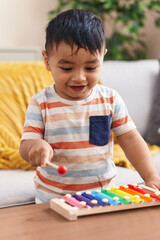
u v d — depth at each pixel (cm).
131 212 72
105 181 96
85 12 88
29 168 145
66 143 93
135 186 84
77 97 95
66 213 68
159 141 188
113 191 81
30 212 72
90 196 76
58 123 93
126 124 98
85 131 94
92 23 83
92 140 94
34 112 94
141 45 337
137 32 303
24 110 161
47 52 86
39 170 99
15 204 120
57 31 81
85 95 95
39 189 99
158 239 60
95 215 70
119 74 192
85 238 60
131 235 61
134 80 194
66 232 62
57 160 94
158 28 300
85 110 95
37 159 77
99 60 83
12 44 322
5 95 161
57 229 63
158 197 76
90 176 94
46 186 96
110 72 191
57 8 309
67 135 93
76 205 71
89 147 94
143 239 59
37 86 166
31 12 325
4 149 148
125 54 319
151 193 79
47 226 65
